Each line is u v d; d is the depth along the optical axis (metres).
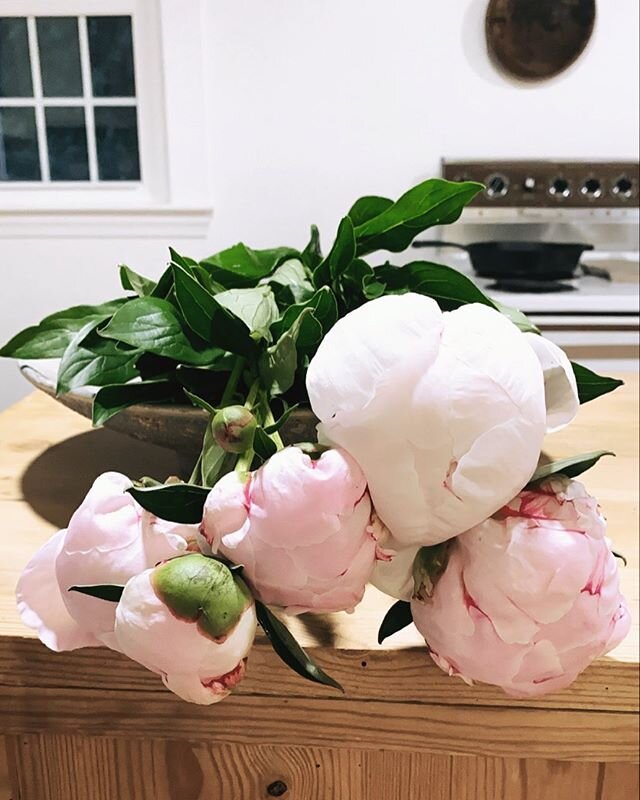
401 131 1.77
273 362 0.50
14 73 1.76
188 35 1.68
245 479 0.38
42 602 0.46
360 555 0.37
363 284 0.62
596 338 1.65
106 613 0.42
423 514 0.38
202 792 0.52
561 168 1.75
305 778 0.52
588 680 0.48
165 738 0.51
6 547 0.60
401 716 0.49
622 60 1.74
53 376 0.74
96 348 0.58
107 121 1.79
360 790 0.51
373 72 1.74
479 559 0.39
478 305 0.40
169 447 0.66
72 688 0.50
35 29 1.73
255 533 0.36
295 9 1.69
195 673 0.37
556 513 0.39
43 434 0.87
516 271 1.64
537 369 0.38
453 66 1.74
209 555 0.38
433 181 0.59
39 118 1.78
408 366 0.36
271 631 0.40
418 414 0.35
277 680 0.49
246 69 1.72
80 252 1.80
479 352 0.36
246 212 1.80
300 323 0.49
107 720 0.51
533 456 0.37
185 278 0.50
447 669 0.42
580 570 0.38
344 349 0.37
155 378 0.59
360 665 0.48
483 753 0.50
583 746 0.49
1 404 1.80
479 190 0.60
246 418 0.41
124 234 1.79
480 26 1.72
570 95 1.76
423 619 0.42
